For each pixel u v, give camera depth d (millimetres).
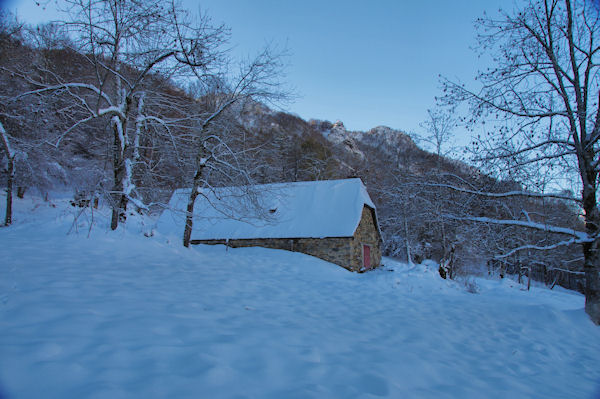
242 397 2814
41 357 2996
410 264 21953
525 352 6113
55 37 10438
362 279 13547
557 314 8672
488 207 10703
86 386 2631
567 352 6480
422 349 5371
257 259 15375
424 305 9438
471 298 11102
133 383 2791
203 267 10992
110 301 5281
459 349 5781
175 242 13172
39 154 19172
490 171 9531
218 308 6129
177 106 13617
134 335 3916
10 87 12938
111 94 12852
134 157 13281
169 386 2814
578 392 4461
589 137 9188
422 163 18500
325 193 20812
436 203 11742
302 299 8703
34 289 5262
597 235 8547
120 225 12820
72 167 18406
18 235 9938
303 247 18453
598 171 9078
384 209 29141
